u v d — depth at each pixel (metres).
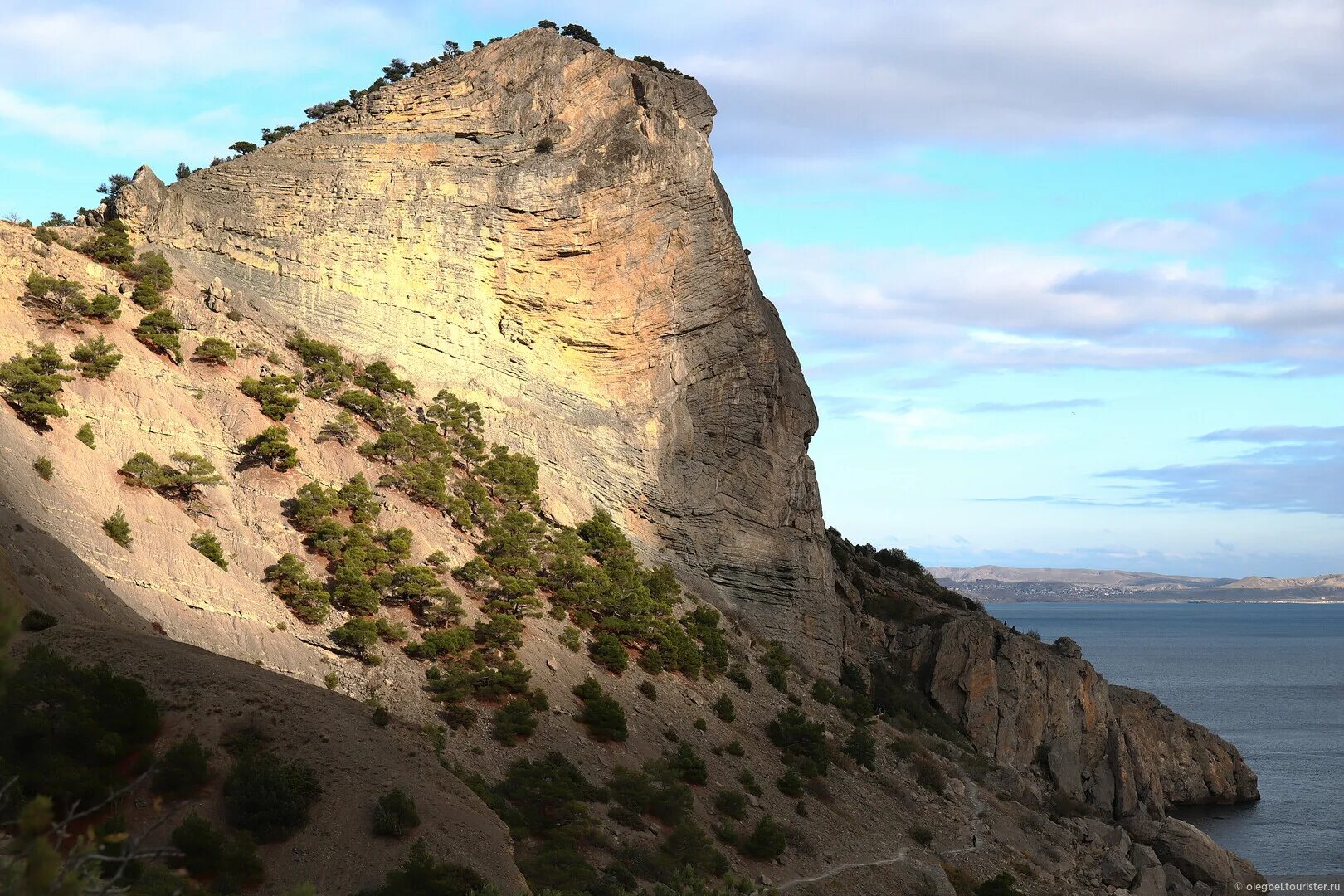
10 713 37.91
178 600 56.44
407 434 76.94
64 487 57.72
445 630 65.38
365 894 36.88
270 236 86.75
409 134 92.25
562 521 82.25
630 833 56.78
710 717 74.75
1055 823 88.75
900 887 66.06
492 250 90.12
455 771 53.84
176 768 38.53
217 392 72.38
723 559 94.44
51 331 68.25
